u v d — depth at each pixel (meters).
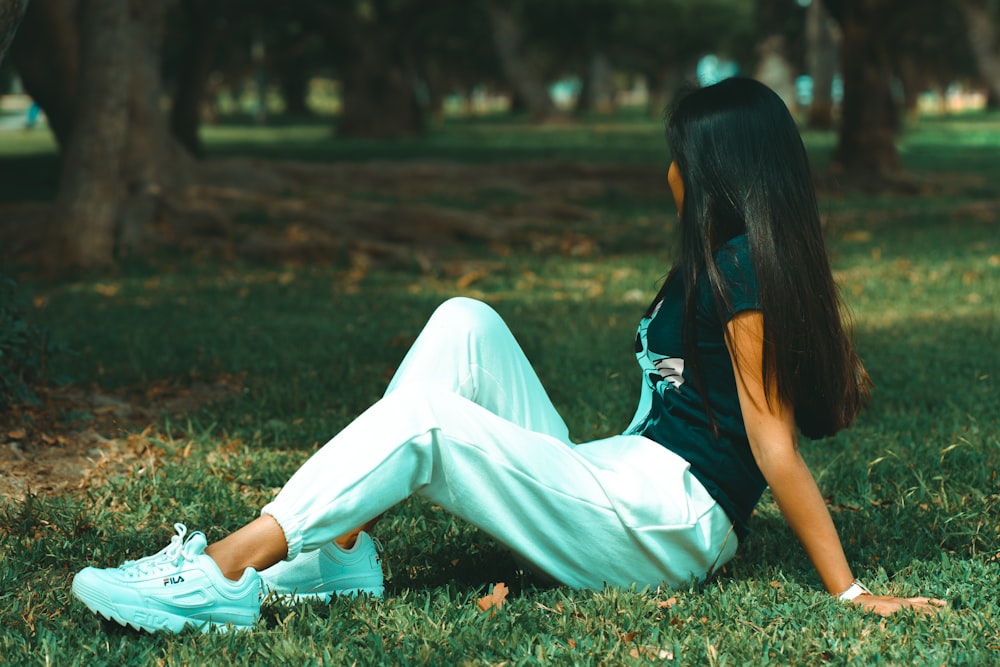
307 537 2.42
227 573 2.43
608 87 65.75
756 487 2.64
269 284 8.98
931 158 23.83
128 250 10.16
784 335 2.37
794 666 2.37
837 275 9.25
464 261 10.36
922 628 2.50
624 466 2.53
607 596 2.62
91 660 2.37
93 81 9.33
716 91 2.53
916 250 10.74
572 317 7.48
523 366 2.71
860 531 3.37
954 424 4.61
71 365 5.66
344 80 34.09
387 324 7.15
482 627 2.54
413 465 2.41
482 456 2.41
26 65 11.30
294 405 5.01
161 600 2.38
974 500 3.66
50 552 3.16
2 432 4.38
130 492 3.77
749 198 2.42
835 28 33.53
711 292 2.46
